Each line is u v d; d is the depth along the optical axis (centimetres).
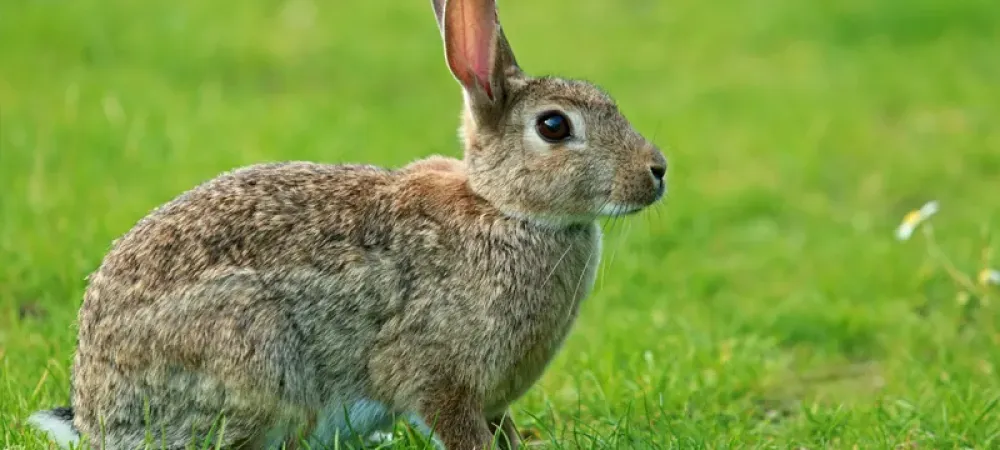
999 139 2036
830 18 2717
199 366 843
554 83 924
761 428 1047
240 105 2033
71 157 1675
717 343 1247
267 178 909
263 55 2350
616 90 2292
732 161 1936
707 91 2291
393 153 1809
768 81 2370
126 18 2467
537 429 1038
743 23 2717
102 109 1898
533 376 923
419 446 932
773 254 1571
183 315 841
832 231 1677
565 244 910
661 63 2473
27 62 2183
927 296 1423
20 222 1433
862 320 1349
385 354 888
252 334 847
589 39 2612
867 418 1041
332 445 908
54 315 1177
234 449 860
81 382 883
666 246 1612
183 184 1590
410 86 2305
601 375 1116
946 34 2636
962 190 1847
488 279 886
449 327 880
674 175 1823
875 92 2302
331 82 2292
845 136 2047
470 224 896
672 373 1130
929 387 1131
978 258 1477
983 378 1159
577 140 899
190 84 2167
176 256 859
